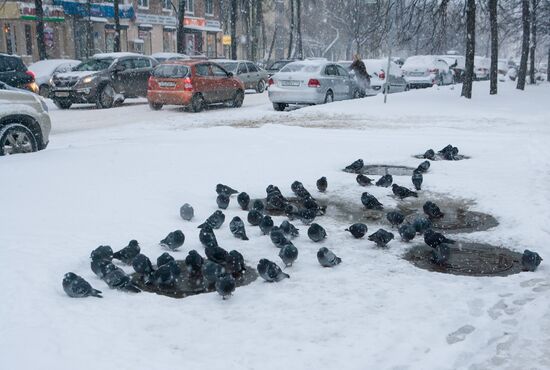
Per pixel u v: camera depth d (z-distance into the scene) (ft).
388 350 12.32
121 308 14.40
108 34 160.66
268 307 14.52
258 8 185.16
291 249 17.20
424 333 13.07
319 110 63.67
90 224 21.27
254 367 11.59
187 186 27.66
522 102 73.41
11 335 12.58
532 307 14.57
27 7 133.49
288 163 33.45
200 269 17.21
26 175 28.89
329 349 12.32
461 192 27.09
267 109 73.10
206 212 23.65
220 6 203.72
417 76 111.96
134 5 166.71
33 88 67.36
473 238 20.67
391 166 33.63
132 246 17.66
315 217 23.30
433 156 35.37
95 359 11.76
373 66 92.58
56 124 57.47
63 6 142.10
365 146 39.86
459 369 11.71
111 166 31.63
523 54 93.35
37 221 21.42
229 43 170.50
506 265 17.98
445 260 17.95
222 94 72.84
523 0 93.09
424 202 25.73
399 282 16.22
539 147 38.45
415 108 65.26
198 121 58.85
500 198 25.57
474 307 14.56
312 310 14.30
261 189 27.58
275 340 12.76
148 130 52.47
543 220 22.07
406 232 19.79
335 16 242.78
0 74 64.59
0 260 17.12
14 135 35.40
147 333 13.11
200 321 13.76
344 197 26.63
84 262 17.57
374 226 22.27
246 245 19.52
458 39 128.16
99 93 73.05
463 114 61.00
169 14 179.52
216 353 12.20
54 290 15.31
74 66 84.94
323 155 36.14
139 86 78.89
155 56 103.60
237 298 15.17
